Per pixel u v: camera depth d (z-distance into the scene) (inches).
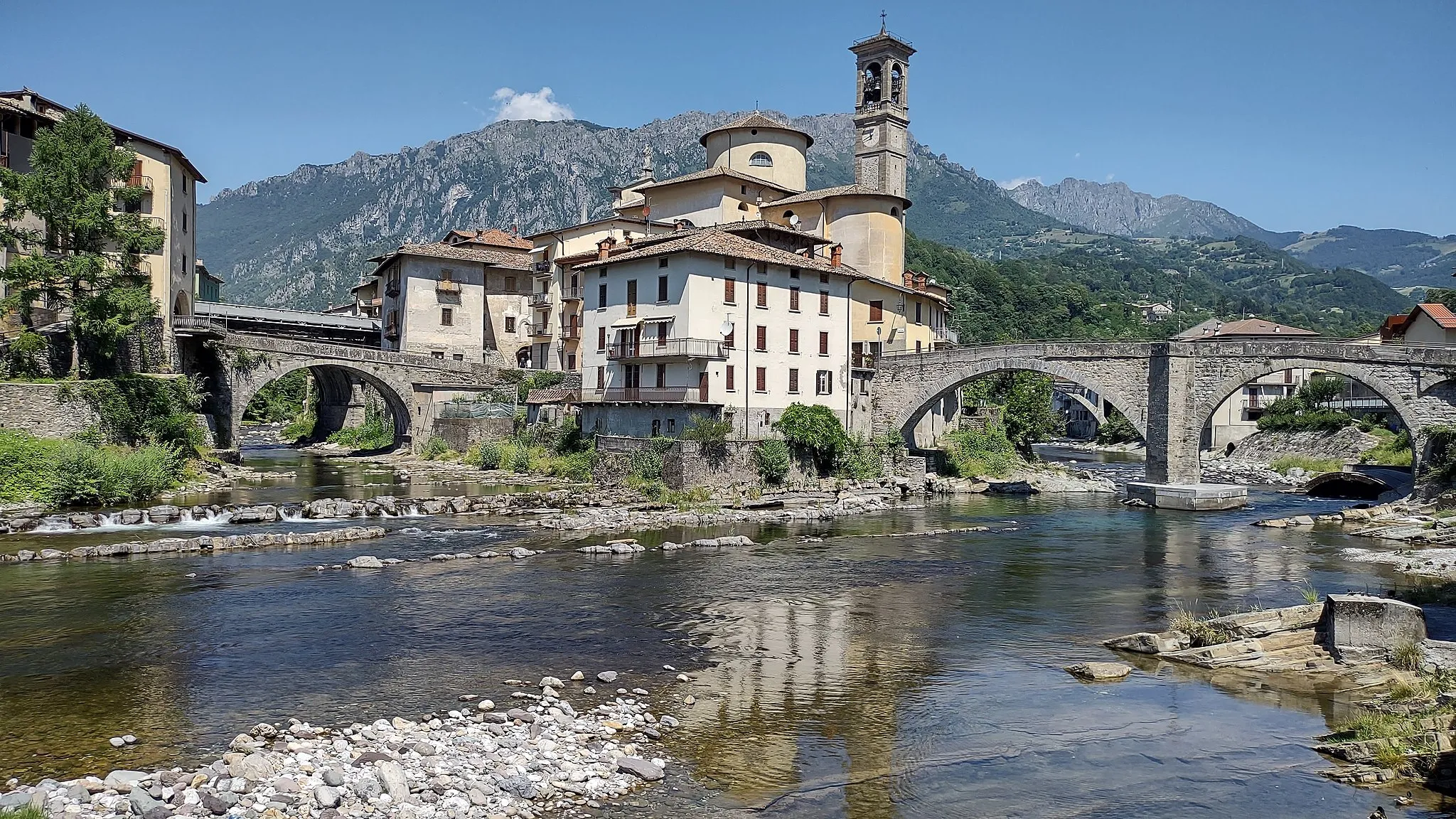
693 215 3730.3
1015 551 1873.8
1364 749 807.7
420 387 3624.5
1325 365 2527.1
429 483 2805.1
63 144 2393.0
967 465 3427.7
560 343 3890.3
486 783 714.2
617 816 681.0
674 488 2464.3
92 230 2399.1
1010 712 929.5
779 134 3966.5
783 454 2657.5
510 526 2075.5
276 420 5989.2
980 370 2930.6
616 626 1237.7
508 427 3491.6
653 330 2650.1
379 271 4596.5
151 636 1133.1
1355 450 3627.0
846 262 3580.2
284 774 698.8
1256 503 2760.8
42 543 1712.6
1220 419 4722.0
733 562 1706.4
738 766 781.3
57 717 856.3
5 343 2536.9
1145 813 714.2
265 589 1403.8
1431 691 915.4
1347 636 1087.6
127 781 677.9
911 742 847.7
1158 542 1994.3
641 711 906.7
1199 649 1099.9
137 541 1717.5
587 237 3796.8
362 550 1753.2
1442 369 2388.0
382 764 707.4
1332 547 1937.7
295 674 997.2
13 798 634.8
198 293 4904.0
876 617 1316.4
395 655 1075.3
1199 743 852.6
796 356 2829.7
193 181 3422.7
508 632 1191.6
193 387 2797.7
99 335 2432.3
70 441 2239.2
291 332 4429.1
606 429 2883.9
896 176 4104.3
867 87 4141.2
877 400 3117.6
